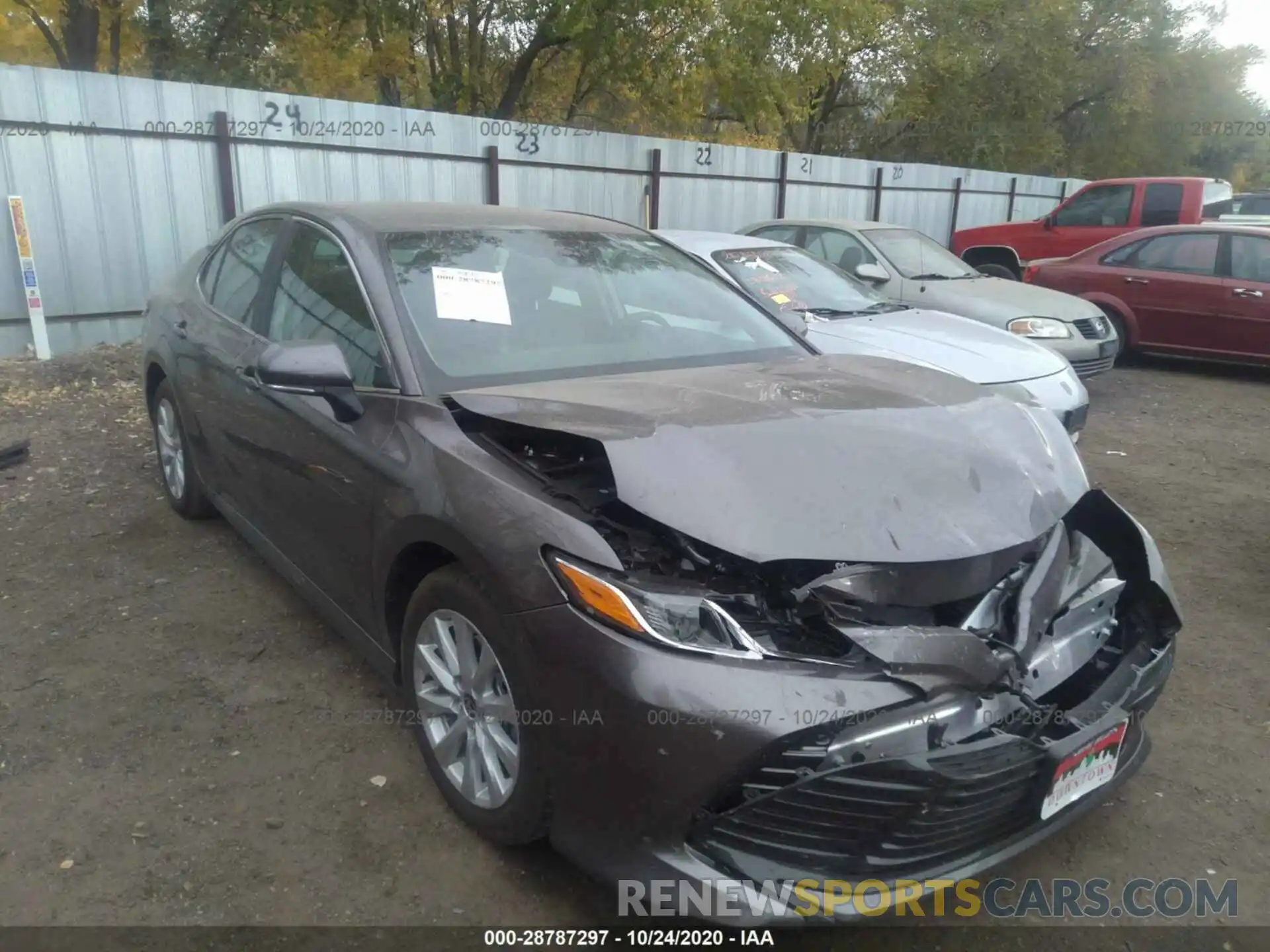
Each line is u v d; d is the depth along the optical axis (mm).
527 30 17156
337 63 15742
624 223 4473
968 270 9516
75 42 15109
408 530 2869
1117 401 9453
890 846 2326
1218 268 10477
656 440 2596
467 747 2812
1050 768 2443
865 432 2756
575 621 2377
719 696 2221
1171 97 33750
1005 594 2607
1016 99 27953
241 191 9547
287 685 3660
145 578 4477
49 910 2559
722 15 16250
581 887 2717
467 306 3443
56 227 8461
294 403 3537
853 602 2387
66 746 3246
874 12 18906
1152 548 3057
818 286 7359
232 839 2844
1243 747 3508
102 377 7750
